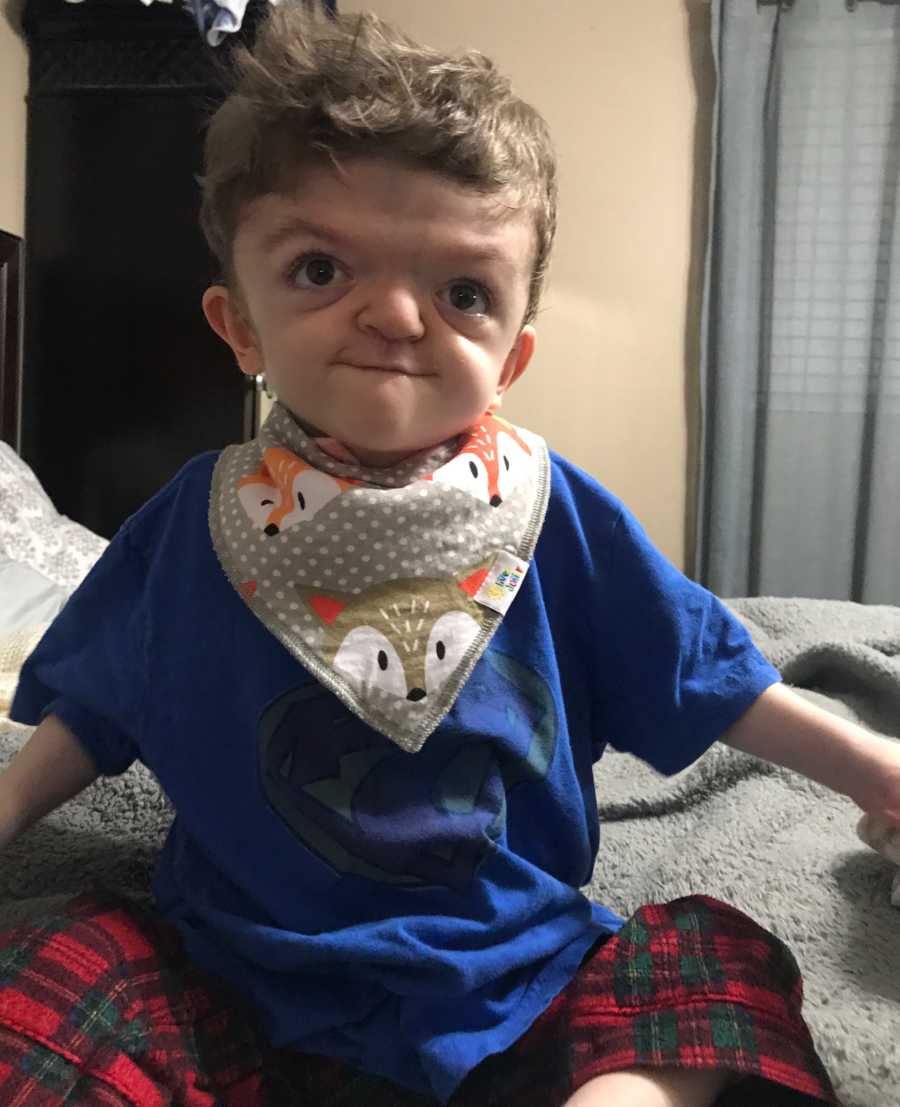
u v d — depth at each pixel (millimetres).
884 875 728
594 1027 498
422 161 495
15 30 1882
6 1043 444
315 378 513
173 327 1907
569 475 613
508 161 520
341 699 516
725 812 863
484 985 512
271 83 532
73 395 1958
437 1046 484
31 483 1638
